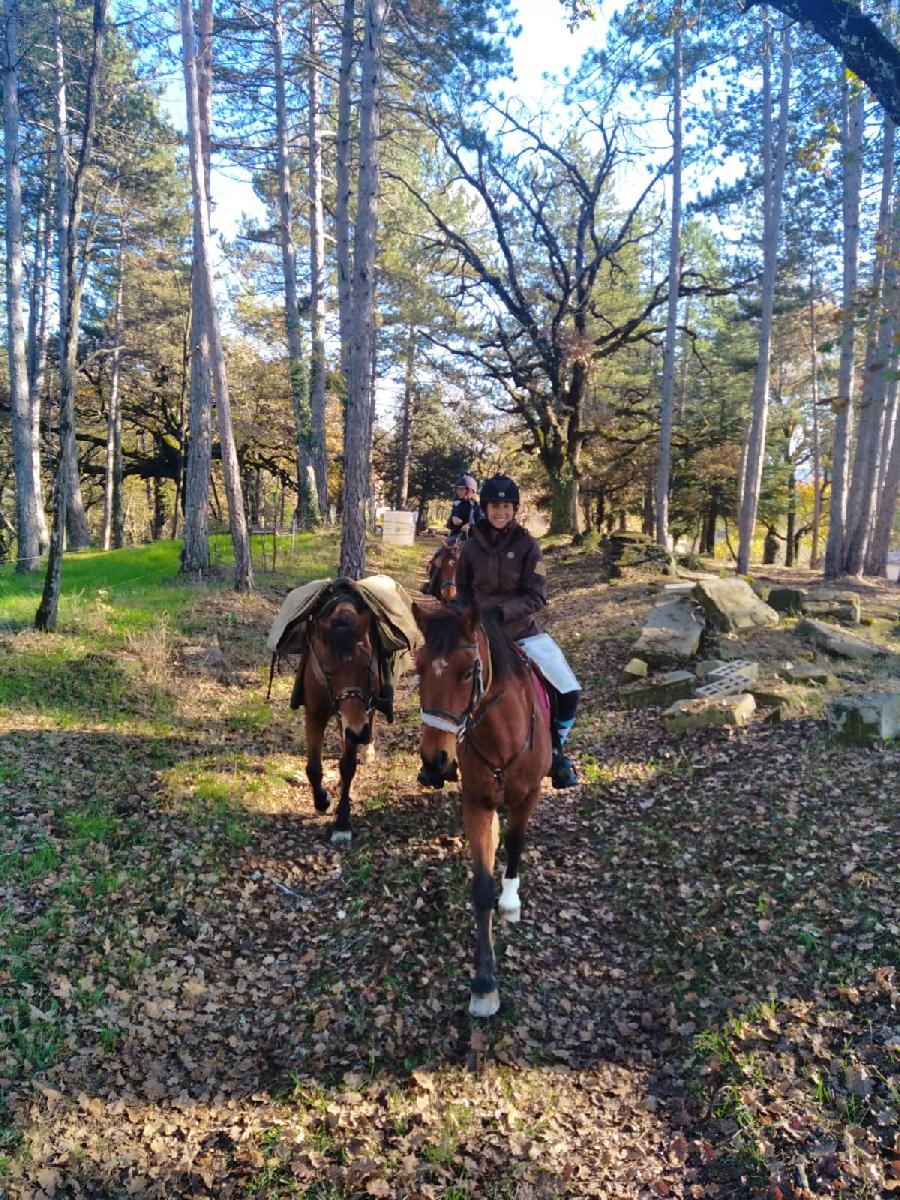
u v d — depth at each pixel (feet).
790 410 111.55
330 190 92.68
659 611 39.68
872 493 63.57
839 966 15.53
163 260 97.66
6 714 26.50
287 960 17.31
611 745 28.12
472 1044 14.73
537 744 16.78
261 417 108.06
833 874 18.26
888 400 69.62
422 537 131.64
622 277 100.37
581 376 96.22
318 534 80.02
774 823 20.84
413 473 166.30
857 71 20.34
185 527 55.36
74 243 31.71
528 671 17.51
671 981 16.31
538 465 141.90
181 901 18.43
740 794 22.72
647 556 63.67
